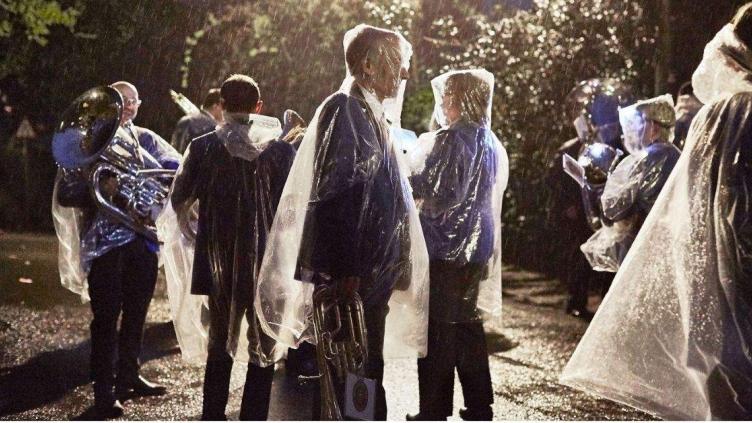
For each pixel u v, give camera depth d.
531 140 13.66
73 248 6.83
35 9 14.84
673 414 4.74
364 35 4.73
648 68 12.45
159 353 8.33
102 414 6.34
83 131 6.24
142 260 6.57
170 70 17.64
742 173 4.52
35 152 21.02
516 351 8.78
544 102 13.31
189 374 7.59
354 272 4.45
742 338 4.48
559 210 10.90
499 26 14.16
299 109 16.41
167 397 6.88
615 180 6.61
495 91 14.06
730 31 4.68
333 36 16.31
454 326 5.47
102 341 6.35
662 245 4.81
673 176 4.79
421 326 4.86
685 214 4.66
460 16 15.44
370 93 4.71
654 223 4.84
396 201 4.67
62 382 7.25
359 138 4.52
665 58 11.75
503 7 15.17
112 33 17.12
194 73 17.58
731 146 4.55
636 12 12.49
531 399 7.00
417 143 5.48
